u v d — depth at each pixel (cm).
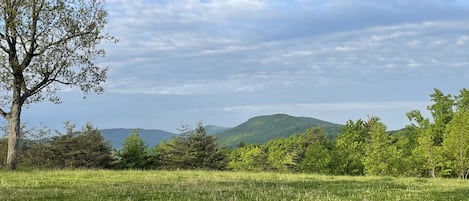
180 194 1645
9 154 3284
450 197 1764
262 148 12600
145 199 1509
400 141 6925
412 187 2209
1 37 3200
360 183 2427
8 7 3097
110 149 7200
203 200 1484
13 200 1442
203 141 8144
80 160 6562
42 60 3353
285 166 9738
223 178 2667
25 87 3372
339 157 6544
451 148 6000
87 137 6856
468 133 5869
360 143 7125
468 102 7394
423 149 6256
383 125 6097
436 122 7438
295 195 1666
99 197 1534
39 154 6394
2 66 3234
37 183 2069
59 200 1455
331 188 2062
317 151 6719
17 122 3334
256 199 1509
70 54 3462
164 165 7806
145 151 7669
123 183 2170
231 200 1484
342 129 7988
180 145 7994
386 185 2305
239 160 12500
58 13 3275
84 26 3459
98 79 3647
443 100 7512
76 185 2030
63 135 6606
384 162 5938
